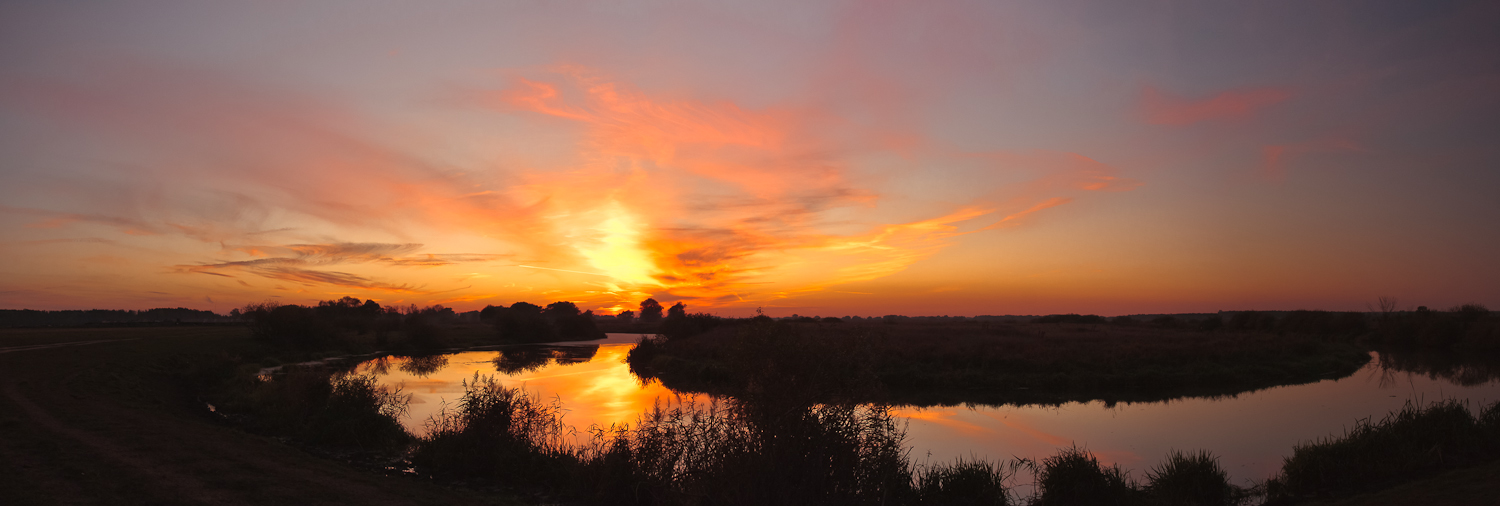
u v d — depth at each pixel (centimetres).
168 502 759
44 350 2766
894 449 812
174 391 2134
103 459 940
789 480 724
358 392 1538
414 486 1005
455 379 2914
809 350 765
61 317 10181
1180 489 1002
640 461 967
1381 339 4878
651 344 4025
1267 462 1284
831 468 741
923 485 966
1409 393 2306
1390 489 922
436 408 1945
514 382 2825
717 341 3769
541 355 4909
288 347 4238
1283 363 2902
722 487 732
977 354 2822
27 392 1591
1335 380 2694
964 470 998
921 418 1816
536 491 1045
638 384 2744
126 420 1312
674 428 920
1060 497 955
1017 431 1622
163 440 1124
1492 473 899
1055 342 3488
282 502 807
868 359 803
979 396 2256
